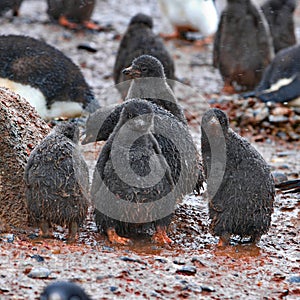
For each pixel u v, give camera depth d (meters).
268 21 25.39
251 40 22.52
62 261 10.41
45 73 18.66
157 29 29.69
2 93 13.45
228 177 11.83
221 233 12.04
